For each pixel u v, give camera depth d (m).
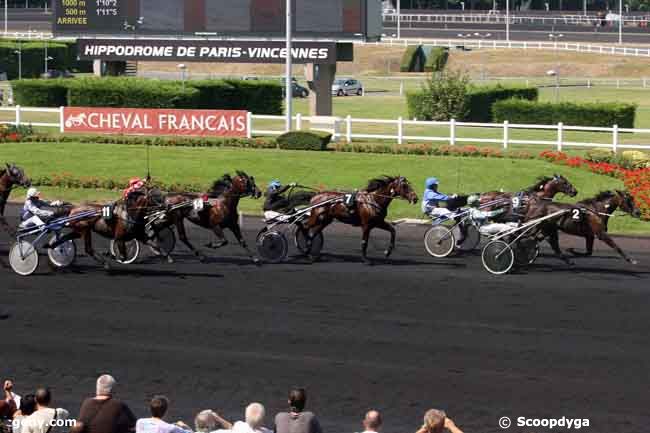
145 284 21.94
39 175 34.28
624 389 15.77
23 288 21.58
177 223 23.55
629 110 46.41
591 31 110.06
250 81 52.38
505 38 103.31
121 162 35.59
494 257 22.98
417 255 24.98
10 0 133.25
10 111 51.00
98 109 40.50
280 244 23.97
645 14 128.25
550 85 75.88
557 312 19.91
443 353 17.45
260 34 44.59
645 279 22.67
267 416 14.81
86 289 21.50
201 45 45.44
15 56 79.81
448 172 33.84
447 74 50.28
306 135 37.38
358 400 15.38
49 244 22.64
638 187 30.22
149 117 40.03
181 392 15.73
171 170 34.66
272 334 18.48
